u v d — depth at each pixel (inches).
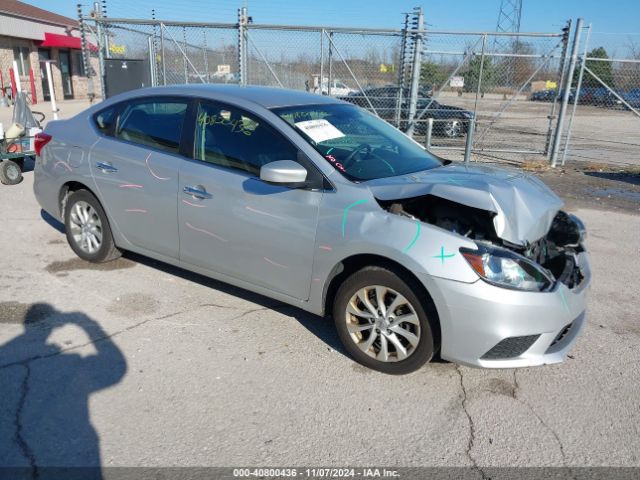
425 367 140.9
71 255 210.2
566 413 124.5
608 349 153.9
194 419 117.9
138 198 173.8
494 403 127.3
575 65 452.4
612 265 223.8
